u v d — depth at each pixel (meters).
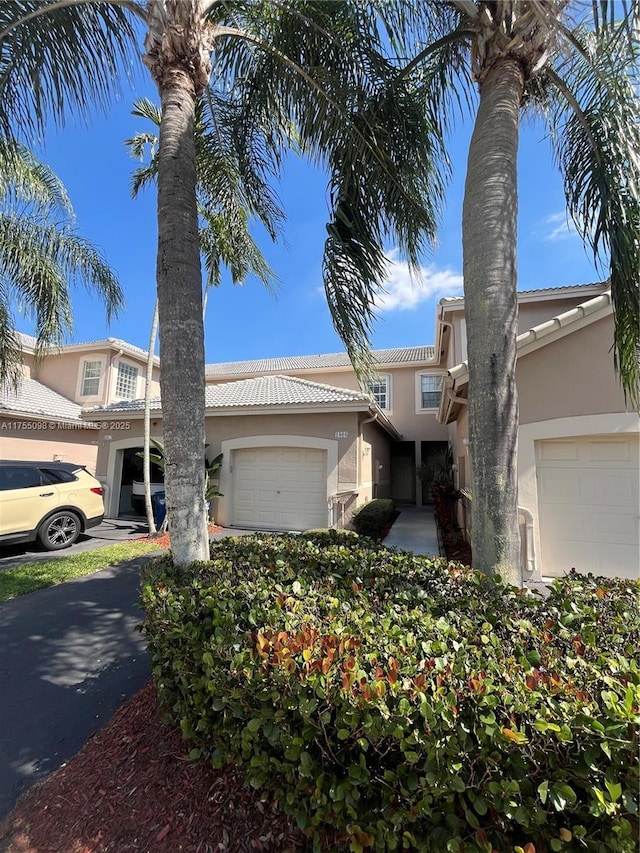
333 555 4.09
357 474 11.11
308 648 2.14
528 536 6.94
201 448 3.89
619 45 2.98
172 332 3.80
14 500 8.55
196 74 4.15
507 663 2.07
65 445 15.19
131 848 2.14
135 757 2.78
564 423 6.89
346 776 1.92
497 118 3.64
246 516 12.17
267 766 2.06
